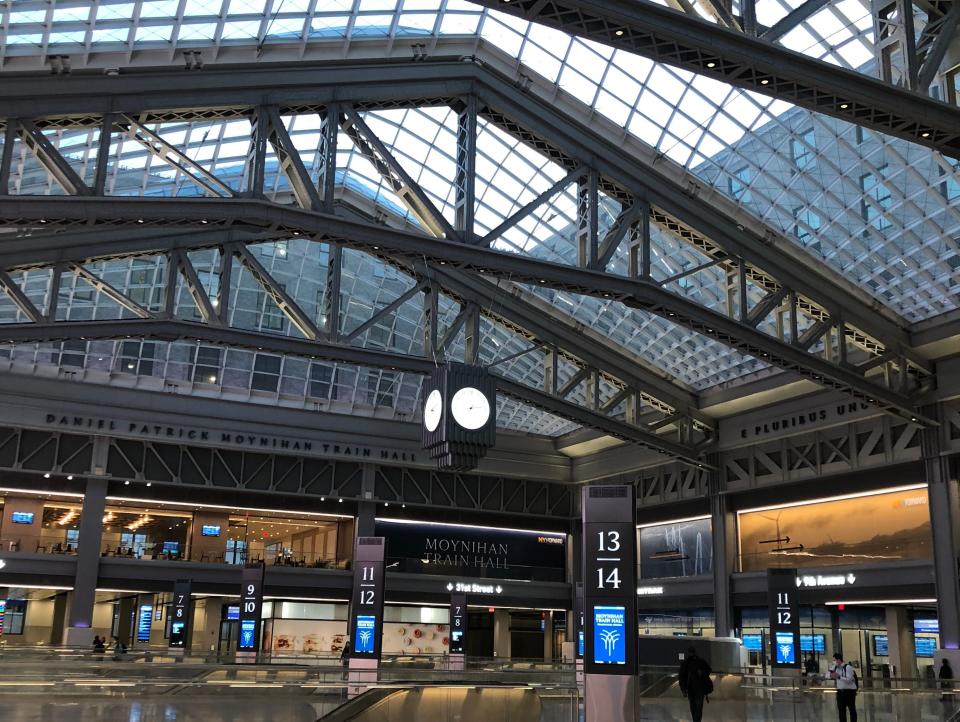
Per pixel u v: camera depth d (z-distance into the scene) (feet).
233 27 86.43
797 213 117.29
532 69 103.76
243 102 82.43
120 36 84.02
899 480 143.43
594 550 57.67
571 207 140.67
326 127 86.12
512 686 55.93
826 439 154.20
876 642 152.56
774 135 113.09
